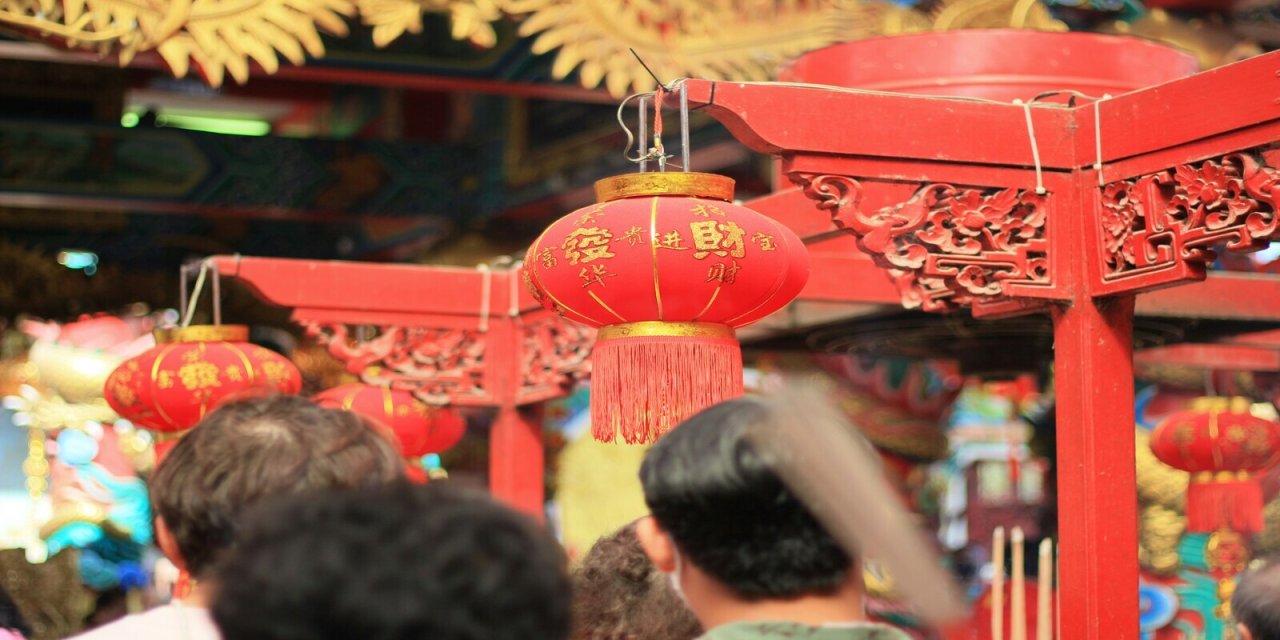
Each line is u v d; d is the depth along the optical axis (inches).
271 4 229.3
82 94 490.6
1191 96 130.3
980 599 269.9
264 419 77.5
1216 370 244.8
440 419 242.2
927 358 240.5
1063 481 141.9
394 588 46.0
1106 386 140.5
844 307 201.8
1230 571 224.8
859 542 59.3
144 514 447.8
